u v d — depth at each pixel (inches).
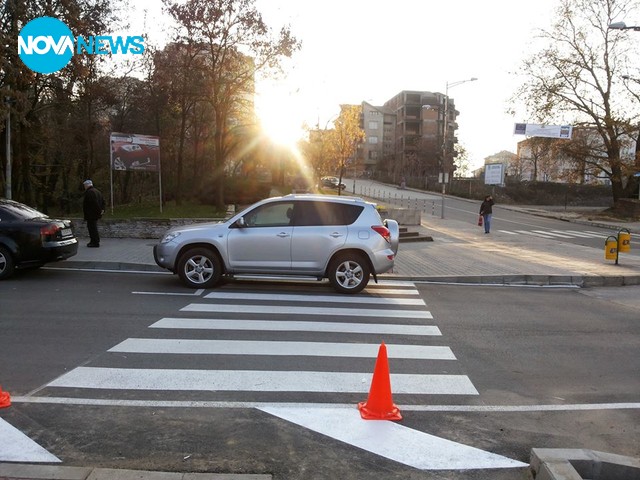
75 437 150.6
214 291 367.6
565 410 181.6
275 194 1419.8
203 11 796.0
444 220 1200.8
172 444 148.0
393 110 4180.6
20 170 861.8
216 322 280.7
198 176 1072.2
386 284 427.2
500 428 165.9
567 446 155.3
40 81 768.9
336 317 301.7
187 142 1156.5
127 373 201.6
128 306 314.8
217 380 197.2
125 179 1234.0
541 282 464.1
